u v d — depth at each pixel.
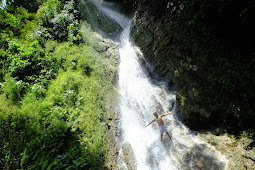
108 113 8.52
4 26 12.64
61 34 12.62
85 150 6.73
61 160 6.09
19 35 12.64
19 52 10.44
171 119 7.38
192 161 5.58
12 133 7.03
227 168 4.81
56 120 7.30
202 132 6.29
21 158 6.36
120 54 12.20
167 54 8.87
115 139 7.55
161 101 8.28
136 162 6.67
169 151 6.39
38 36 12.21
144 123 8.20
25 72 9.82
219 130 5.94
